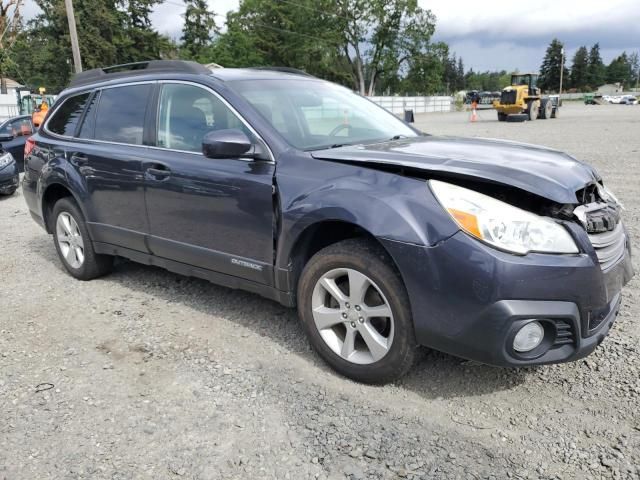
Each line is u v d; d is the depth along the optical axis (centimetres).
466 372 321
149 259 435
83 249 490
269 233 340
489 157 305
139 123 431
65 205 496
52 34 5384
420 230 273
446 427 273
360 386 311
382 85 6438
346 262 303
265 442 265
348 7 5888
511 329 258
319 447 261
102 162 446
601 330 282
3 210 886
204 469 248
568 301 261
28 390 317
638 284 449
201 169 373
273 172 337
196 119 391
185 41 7181
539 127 2289
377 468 246
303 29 6128
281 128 358
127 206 434
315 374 326
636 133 1806
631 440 258
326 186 311
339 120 404
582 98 10794
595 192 305
